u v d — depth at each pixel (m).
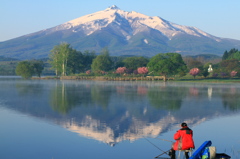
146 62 165.12
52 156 14.02
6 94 48.38
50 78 152.88
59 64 158.00
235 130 19.81
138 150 14.97
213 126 21.17
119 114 26.38
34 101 37.03
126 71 152.50
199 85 86.62
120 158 13.73
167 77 140.25
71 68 168.62
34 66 155.50
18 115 25.44
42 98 41.22
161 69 123.00
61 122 22.19
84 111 28.14
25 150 14.93
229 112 28.36
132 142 16.48
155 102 36.91
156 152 14.66
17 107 30.88
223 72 142.00
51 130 19.33
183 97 44.53
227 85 87.81
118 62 172.50
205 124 21.92
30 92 53.31
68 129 19.69
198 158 12.04
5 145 15.79
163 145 15.93
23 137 17.50
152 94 50.03
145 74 149.00
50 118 23.94
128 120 23.28
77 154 14.30
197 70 134.50
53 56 160.12
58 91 56.41
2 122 22.06
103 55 163.12
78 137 17.50
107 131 19.16
